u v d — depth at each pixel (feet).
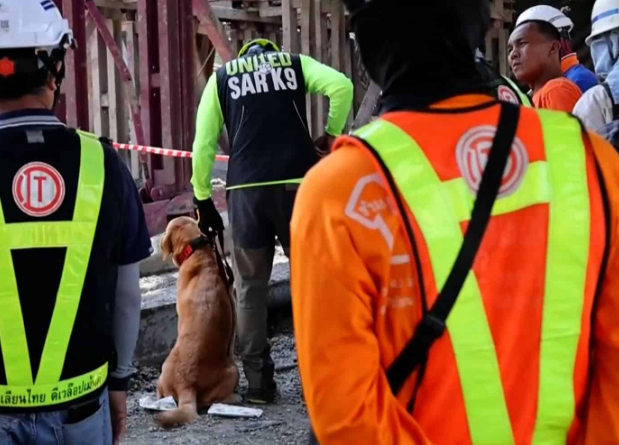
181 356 16.85
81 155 8.11
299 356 5.47
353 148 5.45
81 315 7.98
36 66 8.00
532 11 16.80
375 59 5.83
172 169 27.58
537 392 5.41
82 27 26.71
